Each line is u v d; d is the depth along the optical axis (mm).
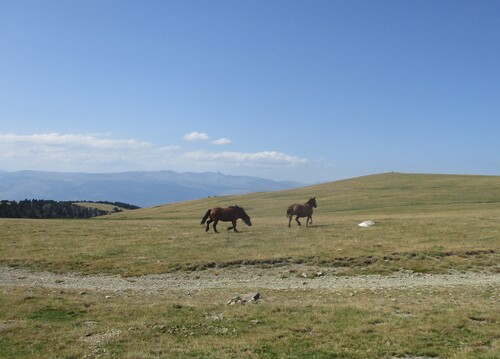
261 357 11453
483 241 34438
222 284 24906
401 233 39000
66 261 30391
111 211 167500
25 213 130375
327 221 51094
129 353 11766
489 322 14375
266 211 85500
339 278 25922
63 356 11789
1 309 17547
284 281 25484
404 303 18250
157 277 26750
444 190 102938
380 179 141250
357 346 12188
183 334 13688
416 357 11500
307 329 13961
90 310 17312
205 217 42250
